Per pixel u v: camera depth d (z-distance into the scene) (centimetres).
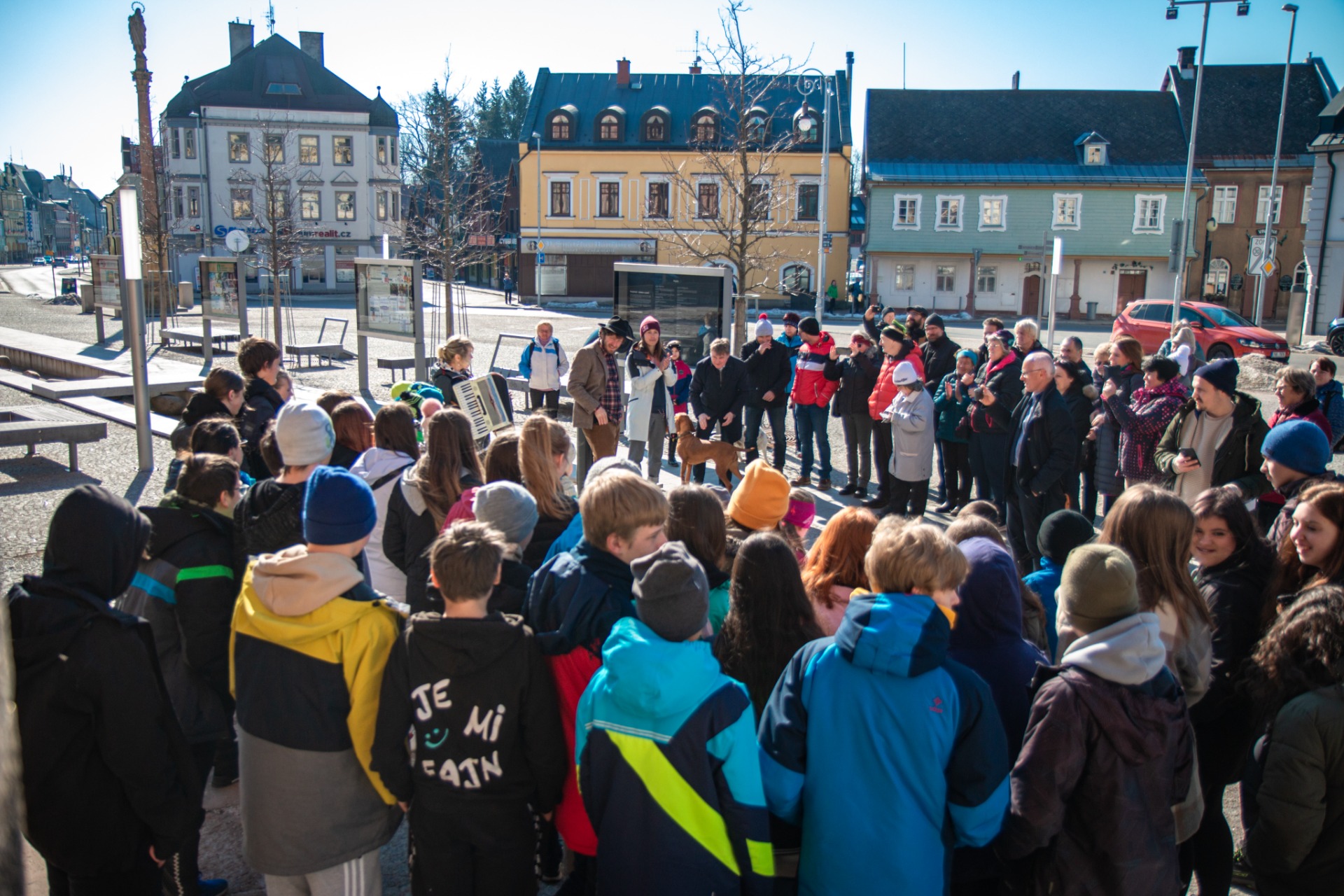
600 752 246
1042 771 246
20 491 841
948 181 4700
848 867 243
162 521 342
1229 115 4816
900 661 237
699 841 240
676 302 1220
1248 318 4716
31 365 1905
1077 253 4688
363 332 1546
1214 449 581
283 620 266
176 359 1964
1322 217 3309
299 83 5794
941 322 1008
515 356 2177
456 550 256
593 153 5038
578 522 373
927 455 846
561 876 348
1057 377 786
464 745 259
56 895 293
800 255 4819
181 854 317
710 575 325
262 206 5431
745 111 1619
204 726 351
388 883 356
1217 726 329
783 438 1044
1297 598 296
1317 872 279
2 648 173
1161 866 250
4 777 167
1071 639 265
